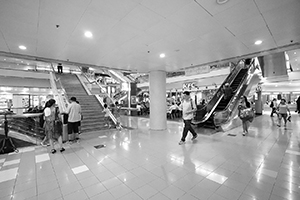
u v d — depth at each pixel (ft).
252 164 9.61
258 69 30.96
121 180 7.98
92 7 6.91
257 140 14.99
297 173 8.38
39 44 11.19
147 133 18.83
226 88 24.99
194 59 15.74
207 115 21.47
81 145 14.12
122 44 11.44
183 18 7.98
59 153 12.12
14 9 6.88
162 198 6.48
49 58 14.96
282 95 58.95
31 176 8.49
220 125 19.76
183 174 8.51
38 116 14.97
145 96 59.72
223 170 8.89
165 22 8.39
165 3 6.69
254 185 7.29
